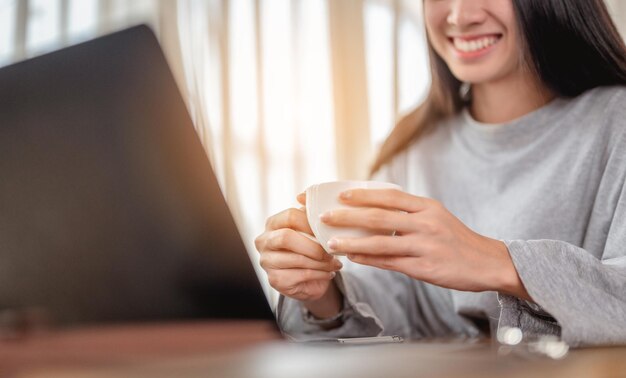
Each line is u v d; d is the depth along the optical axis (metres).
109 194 0.76
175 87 0.77
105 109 0.76
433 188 1.45
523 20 1.28
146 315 0.75
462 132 1.46
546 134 1.31
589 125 1.26
